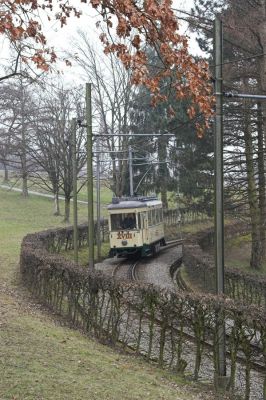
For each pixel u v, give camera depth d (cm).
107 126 3978
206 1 2470
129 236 3073
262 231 2683
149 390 807
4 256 2592
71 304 1366
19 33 635
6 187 7419
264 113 2208
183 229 4988
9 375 730
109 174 4784
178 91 646
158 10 565
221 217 1027
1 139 5059
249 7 2162
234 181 2653
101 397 708
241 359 1064
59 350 945
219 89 1006
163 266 2911
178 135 3503
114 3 575
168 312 1034
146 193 5216
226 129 2661
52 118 4344
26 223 4531
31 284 1739
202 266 2150
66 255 3017
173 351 1031
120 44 631
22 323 1120
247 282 1723
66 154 4503
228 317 929
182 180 4262
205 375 1028
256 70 2333
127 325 1155
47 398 664
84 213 5675
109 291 1184
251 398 917
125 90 3912
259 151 2450
